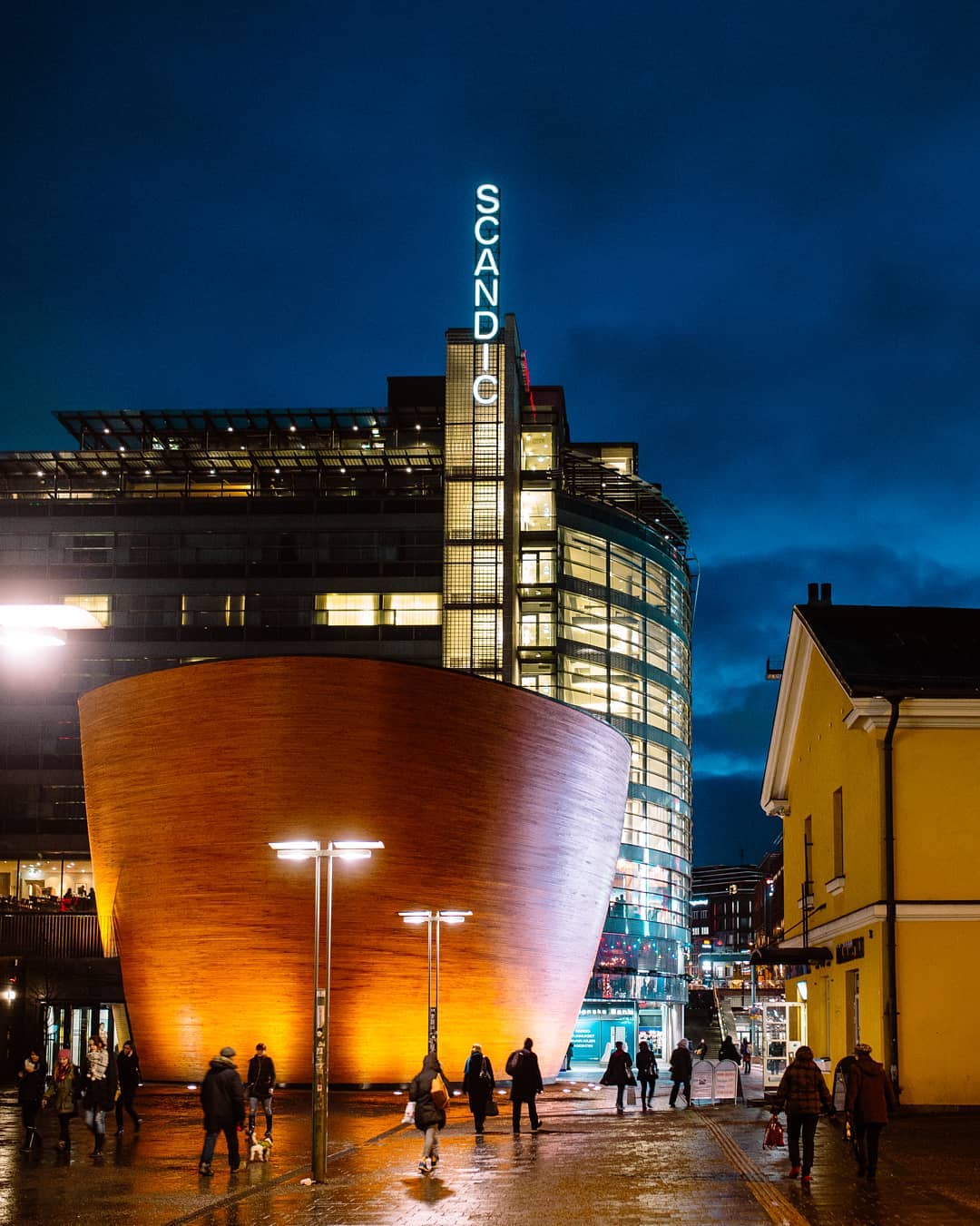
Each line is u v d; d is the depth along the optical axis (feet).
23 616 30.53
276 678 110.42
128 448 270.05
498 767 117.80
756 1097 111.34
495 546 244.22
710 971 331.36
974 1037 81.30
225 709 111.55
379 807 111.75
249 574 248.73
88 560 251.19
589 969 140.67
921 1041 81.25
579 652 247.91
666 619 270.67
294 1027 115.03
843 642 94.48
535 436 257.55
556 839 125.70
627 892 243.60
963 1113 80.23
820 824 103.19
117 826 119.75
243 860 112.57
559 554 247.91
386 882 112.98
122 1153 70.03
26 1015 176.04
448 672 113.29
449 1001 117.19
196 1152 70.13
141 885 118.32
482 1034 120.26
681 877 268.00
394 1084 116.78
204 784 113.09
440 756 113.70
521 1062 78.38
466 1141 74.84
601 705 248.52
